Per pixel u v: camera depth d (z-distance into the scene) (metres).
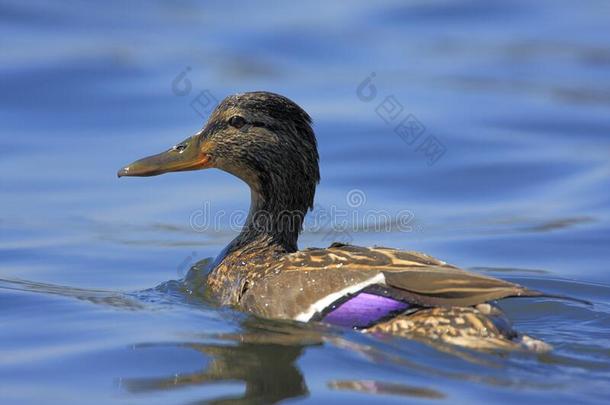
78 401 10.12
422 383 10.34
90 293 13.95
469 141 21.47
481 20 28.50
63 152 20.64
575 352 11.38
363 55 26.03
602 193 19.09
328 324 11.60
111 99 22.88
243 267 13.38
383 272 11.62
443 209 18.61
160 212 18.19
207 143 13.99
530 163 20.58
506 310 13.49
